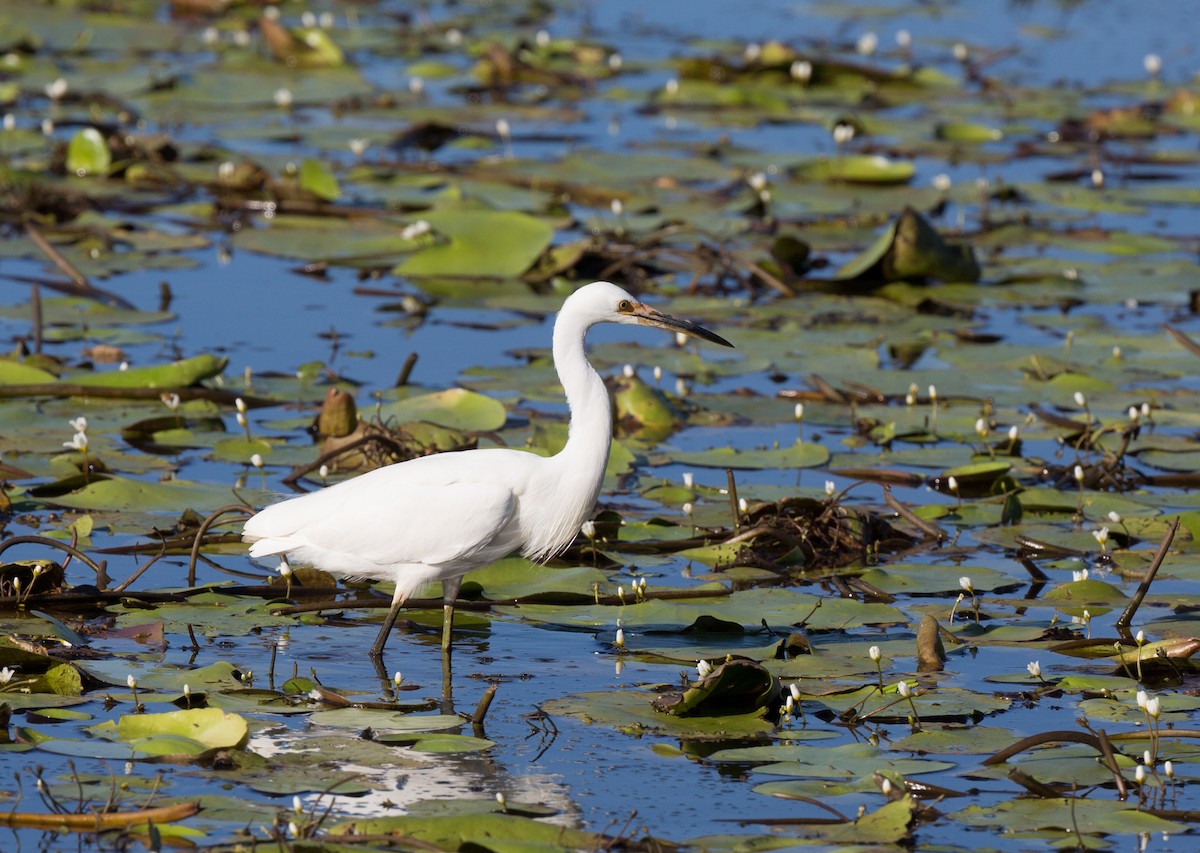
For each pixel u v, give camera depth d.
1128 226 24.34
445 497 10.16
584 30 36.91
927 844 7.84
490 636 10.81
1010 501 13.27
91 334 17.28
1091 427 15.32
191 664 9.97
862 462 14.54
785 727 9.27
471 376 16.53
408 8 39.44
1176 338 17.36
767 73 32.44
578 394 10.69
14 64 29.58
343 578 11.52
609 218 22.98
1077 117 30.22
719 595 11.30
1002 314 20.05
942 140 28.50
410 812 8.04
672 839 7.84
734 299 20.06
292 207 22.73
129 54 32.44
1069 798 8.28
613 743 9.07
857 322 19.30
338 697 9.40
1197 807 8.27
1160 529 12.94
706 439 15.27
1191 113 30.88
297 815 7.83
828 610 11.05
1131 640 10.71
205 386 15.66
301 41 31.42
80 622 10.50
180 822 7.72
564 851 7.47
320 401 15.60
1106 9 41.50
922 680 9.94
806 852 7.59
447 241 21.20
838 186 25.48
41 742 8.52
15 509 12.48
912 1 42.50
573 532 10.80
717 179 25.23
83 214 21.83
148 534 12.14
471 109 29.33
